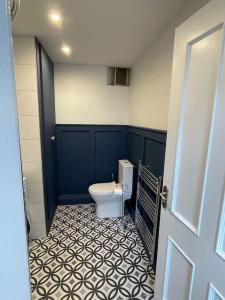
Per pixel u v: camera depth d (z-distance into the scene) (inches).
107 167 124.0
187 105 39.2
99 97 115.2
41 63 79.2
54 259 74.4
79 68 109.7
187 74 38.9
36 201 84.7
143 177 84.7
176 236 43.6
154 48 74.2
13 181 20.3
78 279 65.3
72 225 98.3
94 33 68.1
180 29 40.3
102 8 52.1
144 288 62.5
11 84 18.8
